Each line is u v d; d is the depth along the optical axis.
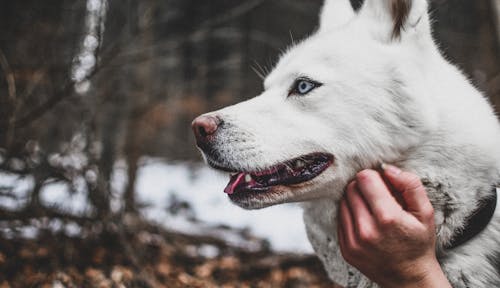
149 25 4.21
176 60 6.16
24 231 4.15
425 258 1.81
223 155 2.20
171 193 5.85
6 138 3.88
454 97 2.18
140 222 4.59
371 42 2.28
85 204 4.11
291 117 2.23
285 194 2.18
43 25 4.43
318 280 4.47
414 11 2.21
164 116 7.25
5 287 3.42
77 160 4.09
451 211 2.07
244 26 8.78
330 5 3.02
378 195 1.81
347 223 1.92
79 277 3.70
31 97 4.21
